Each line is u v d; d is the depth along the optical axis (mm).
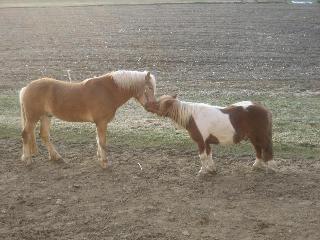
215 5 39938
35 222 9039
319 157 10898
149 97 10305
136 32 27672
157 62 20156
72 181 10234
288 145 11398
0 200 9648
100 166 10758
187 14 34906
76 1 45906
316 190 9742
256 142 10117
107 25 30625
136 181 10180
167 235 8664
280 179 10094
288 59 20406
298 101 14555
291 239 8531
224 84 16609
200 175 10195
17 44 24906
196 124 10008
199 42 24344
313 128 12391
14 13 37531
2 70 19109
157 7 39688
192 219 9023
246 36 25844
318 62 19766
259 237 8578
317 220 8938
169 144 11648
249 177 10180
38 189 9984
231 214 9117
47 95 10414
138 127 12648
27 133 10664
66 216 9172
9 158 11172
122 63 20000
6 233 8781
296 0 42000
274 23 29875
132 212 9242
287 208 9258
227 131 9961
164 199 9586
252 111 9930
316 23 29562
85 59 20922
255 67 19062
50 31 28812
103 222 9000
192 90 15914
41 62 20516
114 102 10438
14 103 14781
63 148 11609
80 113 10438
